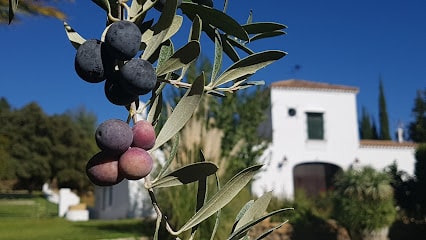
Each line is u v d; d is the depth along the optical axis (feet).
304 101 68.44
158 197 26.35
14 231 38.42
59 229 39.60
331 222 40.06
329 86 69.26
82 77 3.28
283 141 66.85
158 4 3.84
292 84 69.41
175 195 25.20
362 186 34.14
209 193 22.66
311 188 67.77
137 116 3.67
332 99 69.26
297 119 67.82
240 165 38.01
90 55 3.21
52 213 72.90
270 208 42.45
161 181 3.52
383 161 69.10
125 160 3.21
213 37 4.07
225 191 3.60
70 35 3.98
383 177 34.78
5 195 108.06
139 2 3.67
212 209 3.61
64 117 120.06
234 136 38.65
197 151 25.61
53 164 115.24
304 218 40.65
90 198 117.19
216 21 3.84
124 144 3.21
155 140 3.54
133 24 3.27
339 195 36.37
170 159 3.73
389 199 34.14
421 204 40.37
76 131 119.24
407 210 41.22
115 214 55.36
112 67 3.29
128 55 3.21
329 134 68.39
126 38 3.16
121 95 3.41
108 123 3.24
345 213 35.09
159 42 3.60
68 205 66.85
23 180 115.65
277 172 65.72
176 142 3.76
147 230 36.27
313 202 48.93
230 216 26.17
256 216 4.06
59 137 116.67
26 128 114.62
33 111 116.57
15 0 3.22
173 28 3.72
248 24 4.26
